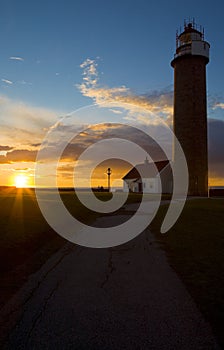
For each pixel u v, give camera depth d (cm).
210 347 371
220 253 892
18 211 1878
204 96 4803
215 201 3203
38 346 373
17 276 661
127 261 802
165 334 400
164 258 834
